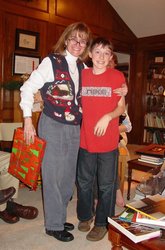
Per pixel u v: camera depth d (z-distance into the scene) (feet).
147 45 19.38
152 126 19.65
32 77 5.89
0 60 12.65
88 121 6.13
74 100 6.13
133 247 4.18
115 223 4.47
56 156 6.12
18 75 13.28
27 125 5.87
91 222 7.24
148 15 17.47
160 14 16.98
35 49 13.84
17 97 10.92
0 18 12.47
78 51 6.00
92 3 16.56
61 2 14.84
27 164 6.13
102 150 6.12
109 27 17.88
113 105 6.03
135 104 20.30
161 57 19.26
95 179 6.84
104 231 6.61
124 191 10.04
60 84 5.95
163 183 6.73
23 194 9.50
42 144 5.79
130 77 20.04
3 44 12.68
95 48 5.86
